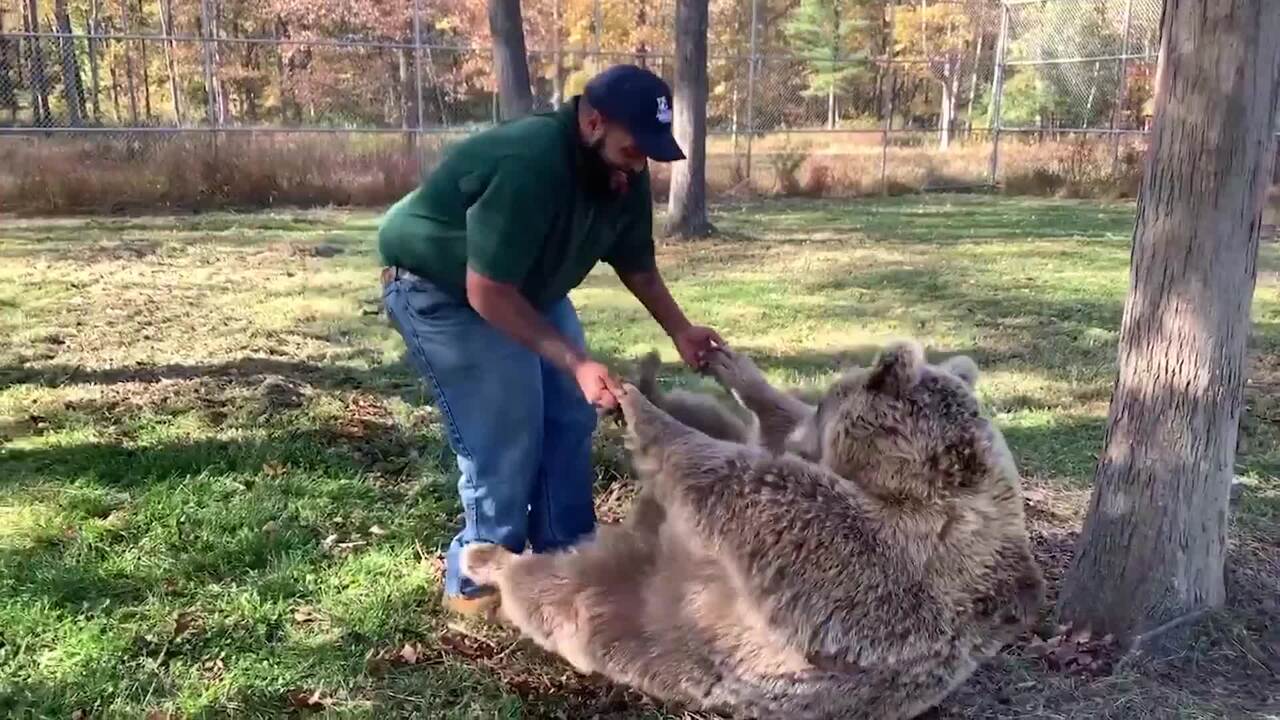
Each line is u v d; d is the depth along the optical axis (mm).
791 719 2727
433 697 3111
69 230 12703
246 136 16500
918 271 10969
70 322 7535
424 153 16906
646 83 2848
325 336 7422
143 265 10227
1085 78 22344
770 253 12188
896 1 29781
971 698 3203
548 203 2846
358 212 15305
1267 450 5445
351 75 22500
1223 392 3330
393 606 3582
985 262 11727
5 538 3928
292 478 4613
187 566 3781
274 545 3953
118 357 6609
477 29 22359
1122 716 3119
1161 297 3312
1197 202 3193
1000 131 21094
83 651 3213
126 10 23594
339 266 10484
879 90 29641
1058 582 3891
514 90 12188
